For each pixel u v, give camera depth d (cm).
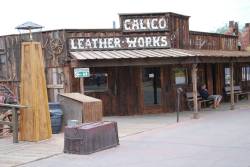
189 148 1194
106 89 2073
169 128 1598
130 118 1970
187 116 1972
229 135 1392
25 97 1352
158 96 2169
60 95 1573
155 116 2023
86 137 1145
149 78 2144
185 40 2278
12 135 1459
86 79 2031
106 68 2067
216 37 2658
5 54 2208
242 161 1014
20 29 2038
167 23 2139
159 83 2170
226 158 1052
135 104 2106
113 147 1237
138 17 2111
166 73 2192
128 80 2098
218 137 1359
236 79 2877
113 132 1241
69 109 1534
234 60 2238
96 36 2031
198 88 2425
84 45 2009
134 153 1149
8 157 1134
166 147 1220
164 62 1889
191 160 1044
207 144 1245
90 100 1512
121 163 1037
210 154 1105
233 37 2895
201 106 2348
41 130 1359
